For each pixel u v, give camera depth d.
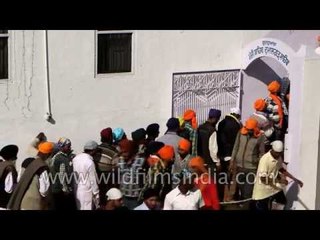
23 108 12.26
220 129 13.21
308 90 12.51
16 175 10.95
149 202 10.51
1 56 12.01
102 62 13.06
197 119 14.26
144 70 13.51
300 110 12.61
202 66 14.17
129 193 11.13
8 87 12.09
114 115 13.24
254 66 14.76
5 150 10.93
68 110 12.71
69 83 12.67
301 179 12.69
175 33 13.74
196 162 10.83
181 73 13.92
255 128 12.42
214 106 14.43
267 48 13.60
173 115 13.93
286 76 14.83
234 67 14.55
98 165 11.61
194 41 13.99
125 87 13.30
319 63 12.40
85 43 12.76
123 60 13.30
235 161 12.51
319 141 12.49
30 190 10.64
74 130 12.83
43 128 12.49
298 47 14.38
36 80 12.33
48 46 12.38
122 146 11.17
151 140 12.39
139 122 13.55
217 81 14.38
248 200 12.36
